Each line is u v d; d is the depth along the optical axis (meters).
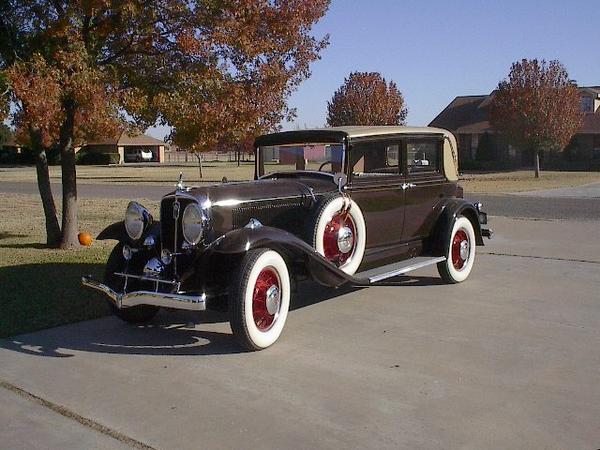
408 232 7.74
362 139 7.00
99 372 5.18
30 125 9.60
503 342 5.83
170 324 6.58
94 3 8.91
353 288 8.08
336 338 6.00
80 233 11.70
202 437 4.01
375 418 4.25
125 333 6.27
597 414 4.28
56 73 8.83
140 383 4.93
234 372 5.14
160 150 78.62
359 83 37.97
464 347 5.70
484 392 4.66
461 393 4.65
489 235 8.92
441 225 8.12
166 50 9.91
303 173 7.24
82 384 4.92
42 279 8.45
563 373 5.04
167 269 6.00
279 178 7.31
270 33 10.19
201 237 5.70
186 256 5.91
